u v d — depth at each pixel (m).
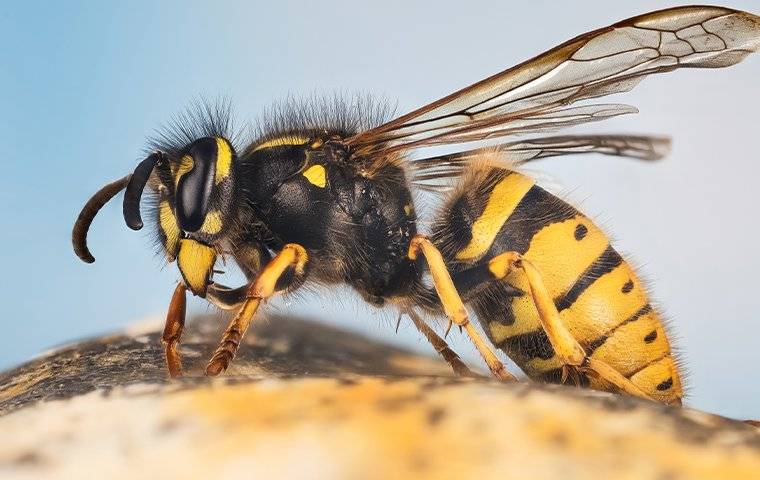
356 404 0.05
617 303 0.06
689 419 0.05
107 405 0.05
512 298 0.06
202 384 0.05
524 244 0.06
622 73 0.06
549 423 0.05
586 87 0.06
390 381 0.05
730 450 0.05
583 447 0.05
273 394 0.05
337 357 0.06
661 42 0.06
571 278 0.06
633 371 0.06
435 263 0.06
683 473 0.05
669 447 0.05
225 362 0.06
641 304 0.06
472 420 0.05
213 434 0.05
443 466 0.05
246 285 0.06
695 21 0.06
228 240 0.06
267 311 0.06
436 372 0.06
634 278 0.06
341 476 0.05
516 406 0.05
